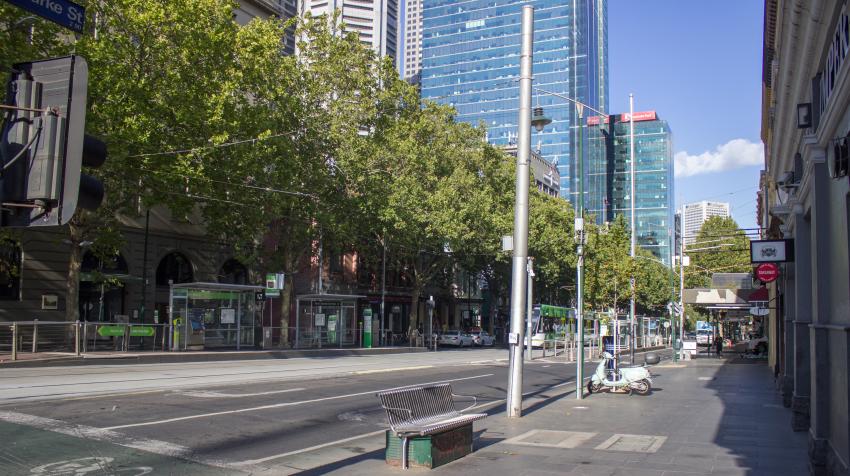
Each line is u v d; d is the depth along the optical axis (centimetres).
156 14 2561
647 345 6469
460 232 4472
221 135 2744
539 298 6938
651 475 866
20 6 416
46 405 1342
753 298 3372
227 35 2850
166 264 3991
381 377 2367
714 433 1229
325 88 3653
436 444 917
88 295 3572
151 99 2669
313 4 17675
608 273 4453
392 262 5409
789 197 1371
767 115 2336
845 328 748
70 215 337
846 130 783
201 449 1003
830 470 852
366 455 1002
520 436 1173
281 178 3344
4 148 350
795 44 1050
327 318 4178
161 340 2970
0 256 3066
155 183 2842
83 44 2417
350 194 3959
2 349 2409
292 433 1177
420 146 4459
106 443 997
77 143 344
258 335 3606
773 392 2023
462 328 7694
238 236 3581
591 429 1259
